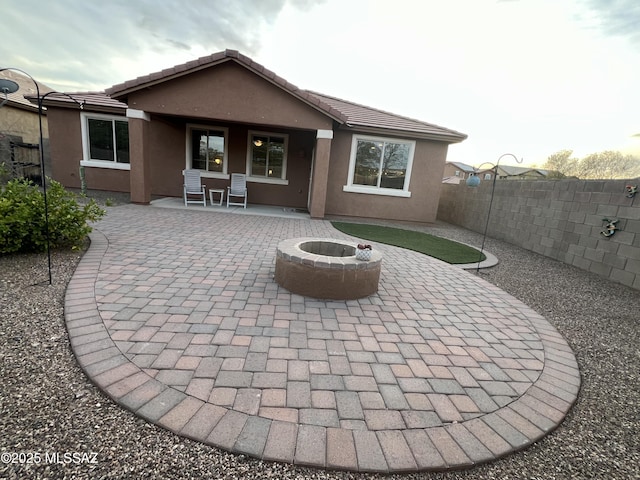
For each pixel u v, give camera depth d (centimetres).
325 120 870
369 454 156
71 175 1081
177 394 184
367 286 366
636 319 376
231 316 290
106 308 286
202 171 1111
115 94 820
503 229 871
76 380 192
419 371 232
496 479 151
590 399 221
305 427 168
